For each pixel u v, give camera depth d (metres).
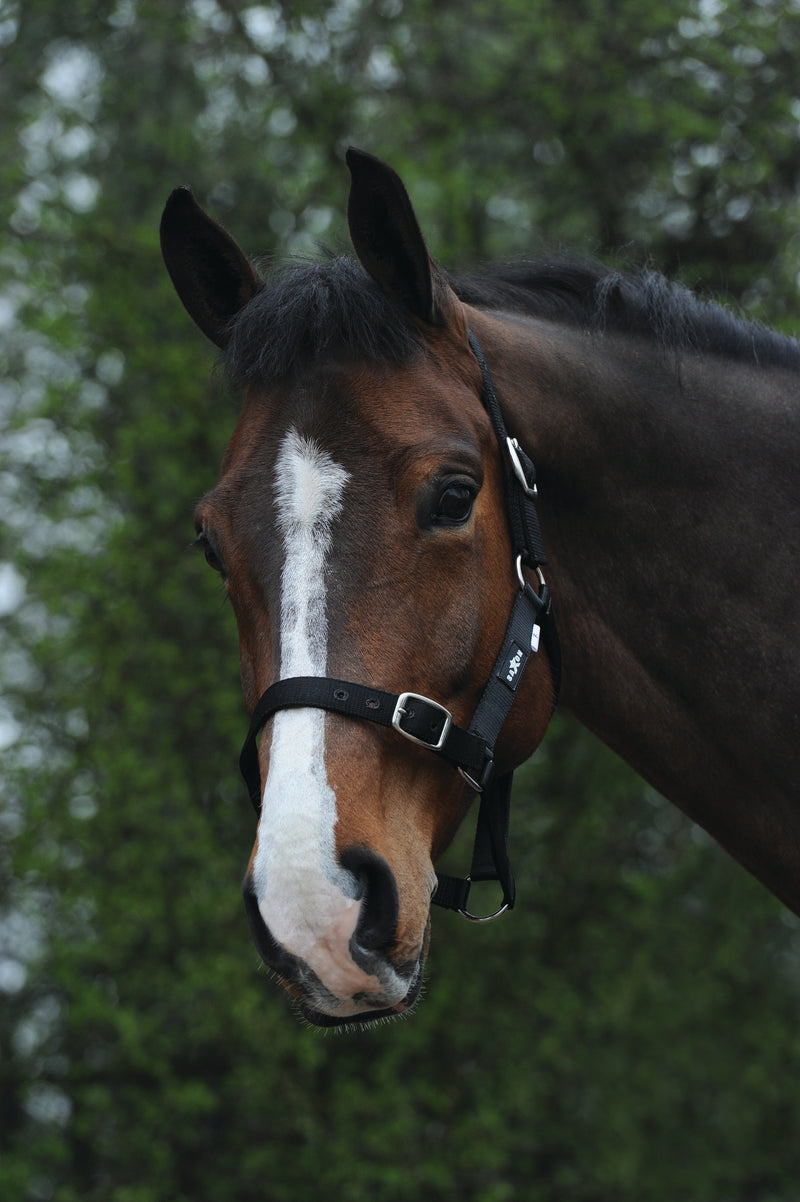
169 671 7.46
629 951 7.94
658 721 2.57
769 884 2.61
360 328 2.27
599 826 7.82
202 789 7.54
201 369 7.52
